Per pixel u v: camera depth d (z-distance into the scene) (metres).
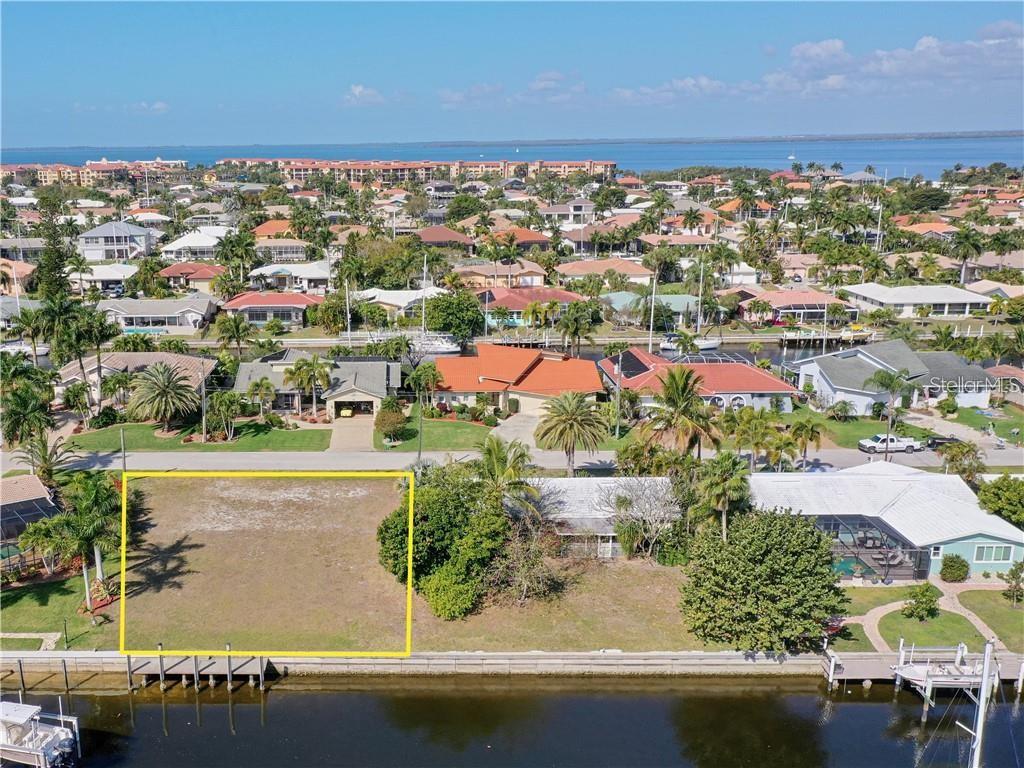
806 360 108.56
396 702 50.88
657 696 51.91
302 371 94.56
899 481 69.81
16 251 187.38
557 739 47.84
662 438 67.56
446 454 84.75
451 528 58.81
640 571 62.94
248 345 128.62
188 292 159.62
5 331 132.12
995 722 49.97
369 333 134.00
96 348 102.50
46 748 44.50
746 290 153.88
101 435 88.81
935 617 57.56
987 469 78.62
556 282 171.38
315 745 46.97
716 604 52.78
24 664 51.91
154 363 99.81
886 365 102.56
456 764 45.41
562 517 64.88
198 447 86.00
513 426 94.44
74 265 155.50
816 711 50.81
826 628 55.25
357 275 154.00
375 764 45.44
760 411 75.38
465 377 101.06
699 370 101.12
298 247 191.12
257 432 91.00
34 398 77.31
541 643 54.22
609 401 99.00
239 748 46.62
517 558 58.47
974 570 63.03
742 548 52.97
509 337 136.00
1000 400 103.69
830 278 170.50
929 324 145.38
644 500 64.44
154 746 46.91
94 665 52.03
